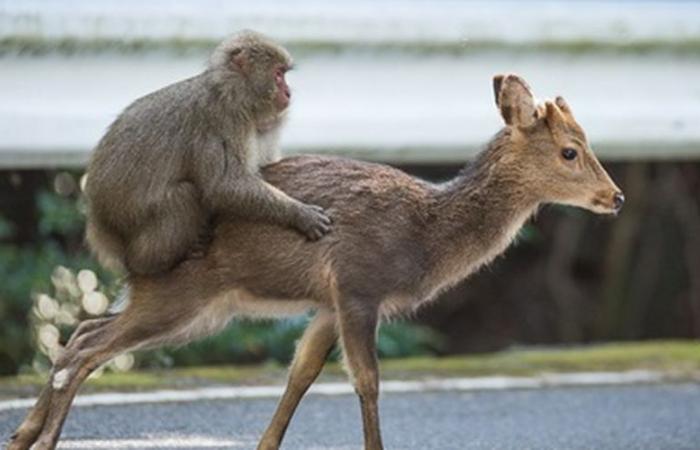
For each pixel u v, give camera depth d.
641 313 22.45
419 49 18.81
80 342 11.94
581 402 15.57
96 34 17.89
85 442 13.28
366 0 18.95
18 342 18.27
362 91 18.48
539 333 22.55
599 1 19.73
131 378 15.80
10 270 18.38
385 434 14.07
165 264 11.95
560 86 19.20
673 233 22.41
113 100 17.70
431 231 12.30
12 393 14.95
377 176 12.28
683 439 14.20
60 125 17.36
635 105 19.20
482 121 18.45
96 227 12.20
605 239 22.41
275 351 18.03
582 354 17.47
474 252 12.47
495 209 12.48
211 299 12.04
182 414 14.45
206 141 12.11
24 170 18.95
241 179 12.08
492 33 19.09
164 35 18.09
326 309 12.15
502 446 13.74
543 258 22.41
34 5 17.83
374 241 12.04
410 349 18.91
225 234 12.02
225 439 13.57
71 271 18.39
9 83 17.55
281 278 12.00
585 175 12.49
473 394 15.76
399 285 12.13
